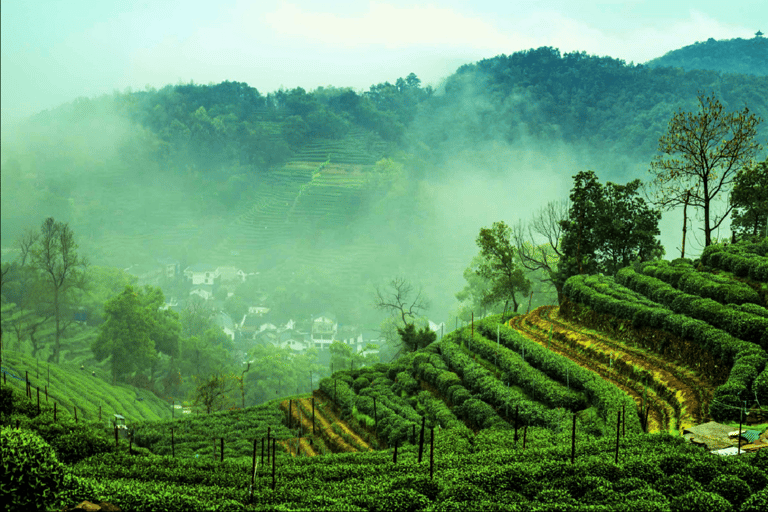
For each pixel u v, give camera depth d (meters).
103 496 26.59
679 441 32.56
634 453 31.27
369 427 53.22
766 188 66.44
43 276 130.12
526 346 54.34
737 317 42.84
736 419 34.78
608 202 70.94
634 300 53.84
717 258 57.22
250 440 56.38
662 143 68.19
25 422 45.66
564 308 62.88
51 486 23.75
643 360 47.12
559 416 42.31
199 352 127.94
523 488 28.70
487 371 53.44
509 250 75.12
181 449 54.78
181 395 121.81
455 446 39.66
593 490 27.08
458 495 28.31
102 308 142.12
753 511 24.06
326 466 37.16
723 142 65.06
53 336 129.75
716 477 26.67
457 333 67.25
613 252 72.31
